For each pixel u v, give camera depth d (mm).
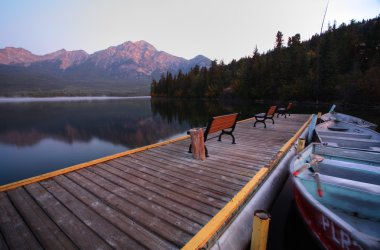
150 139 12375
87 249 2094
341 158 4461
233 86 62625
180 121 19578
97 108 37375
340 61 46062
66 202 2926
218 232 2322
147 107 39344
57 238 2240
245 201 3066
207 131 4875
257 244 2322
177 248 2102
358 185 2986
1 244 2154
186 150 5516
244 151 5391
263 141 6500
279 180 4367
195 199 3000
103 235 2279
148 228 2385
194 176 3811
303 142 5402
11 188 3297
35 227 2410
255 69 55188
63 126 17516
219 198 3027
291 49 58875
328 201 3117
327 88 40719
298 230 3387
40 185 3443
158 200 2977
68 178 3729
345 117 11469
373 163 4145
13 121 20750
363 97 34375
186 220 2520
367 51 48656
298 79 45812
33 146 11133
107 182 3564
